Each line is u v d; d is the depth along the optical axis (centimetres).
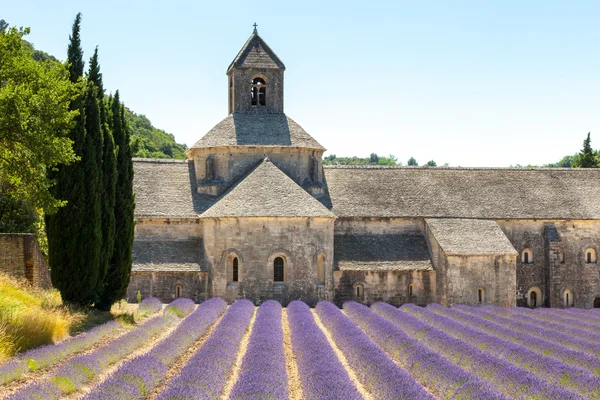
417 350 3122
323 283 5628
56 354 2827
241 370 2630
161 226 5891
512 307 5681
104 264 4281
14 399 2081
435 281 5941
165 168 6456
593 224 6488
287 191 5684
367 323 4119
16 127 3400
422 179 6744
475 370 2805
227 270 5506
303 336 3462
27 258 4438
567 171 7081
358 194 6431
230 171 6225
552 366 2852
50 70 3653
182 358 3048
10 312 3269
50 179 4088
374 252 5997
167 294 5559
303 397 2406
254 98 6706
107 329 3538
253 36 6794
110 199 4347
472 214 6328
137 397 2208
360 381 2744
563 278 6388
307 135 6506
